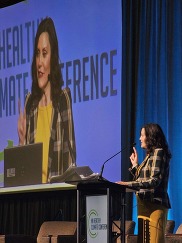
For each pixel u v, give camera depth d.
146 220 9.20
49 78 15.84
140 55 14.32
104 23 14.86
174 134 13.40
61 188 15.03
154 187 9.09
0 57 17.20
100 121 14.59
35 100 16.09
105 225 9.06
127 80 14.32
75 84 15.24
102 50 14.82
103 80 14.69
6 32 17.14
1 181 16.62
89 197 9.33
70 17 15.59
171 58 13.66
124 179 13.96
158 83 13.91
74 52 15.38
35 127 15.95
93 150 14.60
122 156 14.08
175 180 13.25
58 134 15.38
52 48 15.89
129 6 14.55
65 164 15.09
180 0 13.65
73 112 15.15
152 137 9.49
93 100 14.80
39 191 15.78
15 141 16.45
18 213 16.80
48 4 16.14
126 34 14.49
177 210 13.16
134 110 14.29
